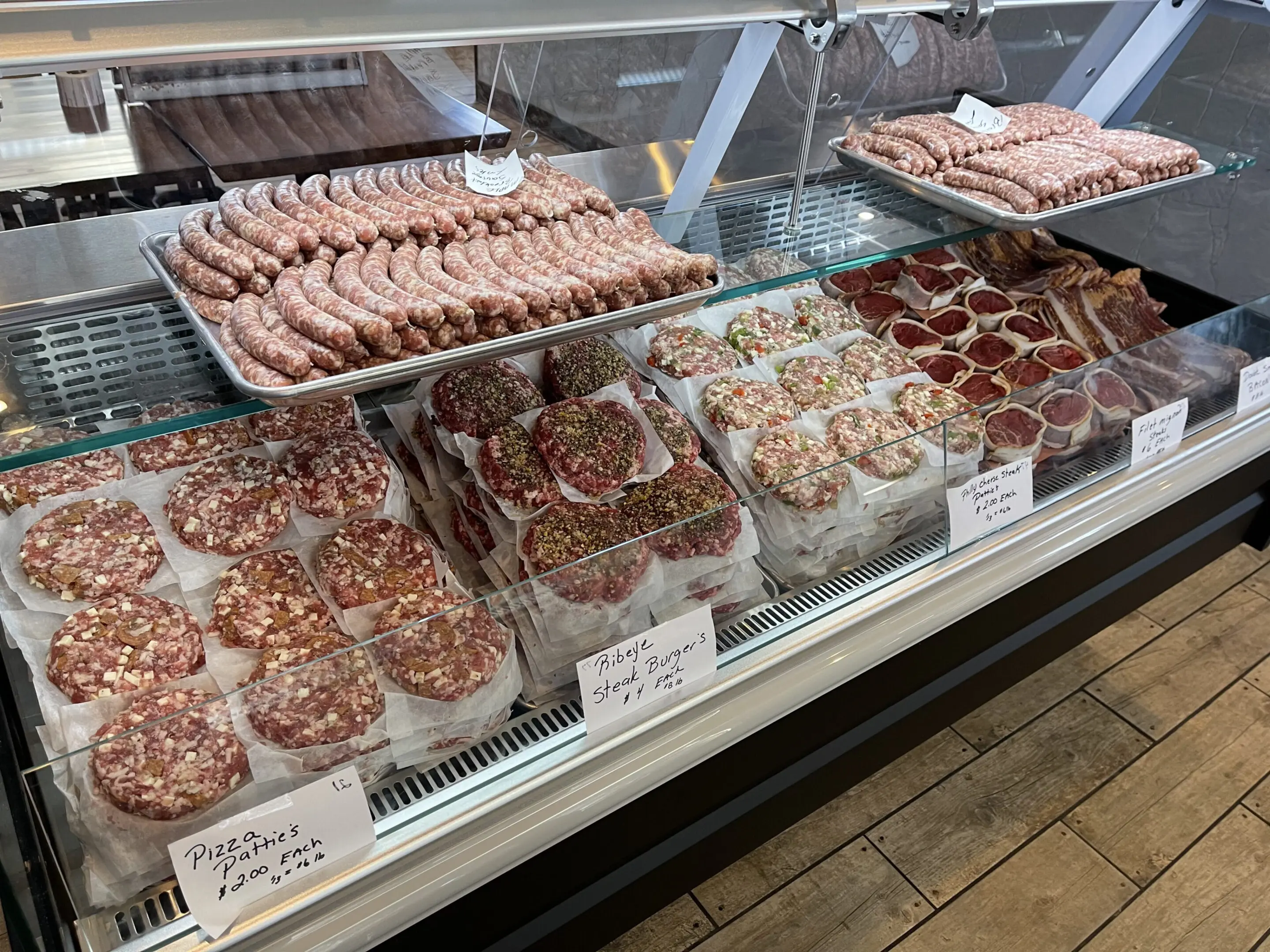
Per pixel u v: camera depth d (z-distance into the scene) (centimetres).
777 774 155
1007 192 165
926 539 165
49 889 89
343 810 104
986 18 160
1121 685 233
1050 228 250
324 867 105
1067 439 173
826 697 152
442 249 130
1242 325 196
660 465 153
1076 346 210
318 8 103
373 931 108
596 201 145
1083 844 195
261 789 102
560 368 163
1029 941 177
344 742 106
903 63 199
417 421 159
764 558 149
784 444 163
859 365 188
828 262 154
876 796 204
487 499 147
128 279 134
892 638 153
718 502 150
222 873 98
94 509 131
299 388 99
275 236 113
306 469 141
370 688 108
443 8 110
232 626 124
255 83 172
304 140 168
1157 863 192
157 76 164
